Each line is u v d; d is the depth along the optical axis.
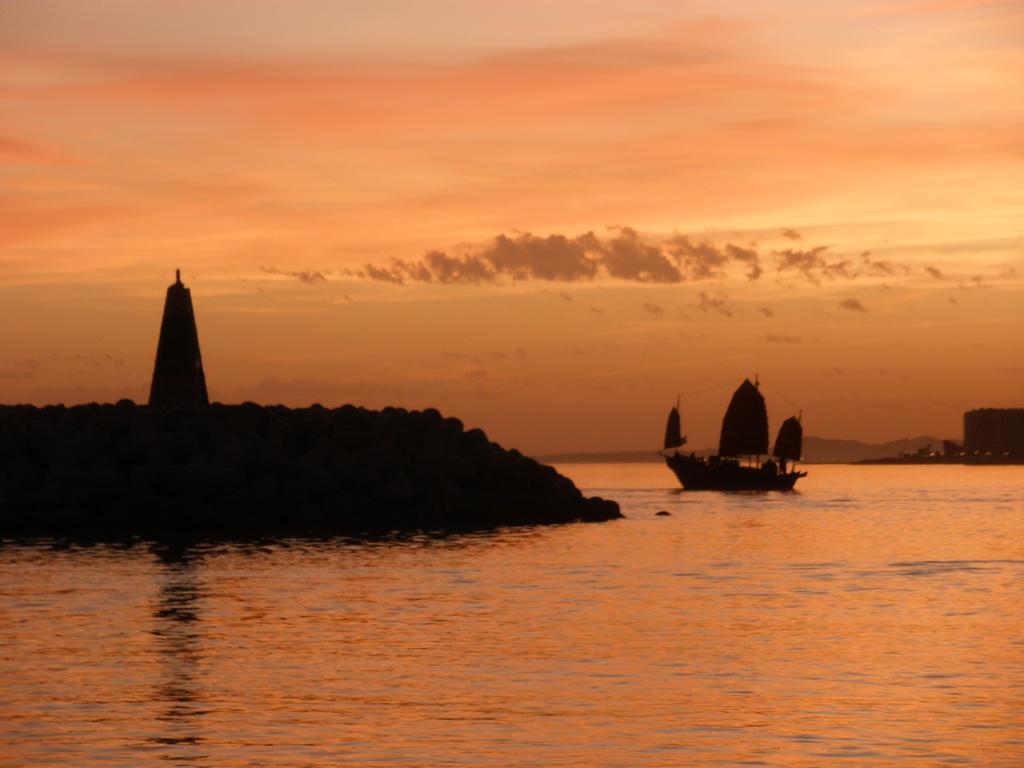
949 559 86.44
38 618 51.84
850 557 87.81
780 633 48.28
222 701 35.38
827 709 34.47
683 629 49.31
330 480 105.25
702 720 33.09
